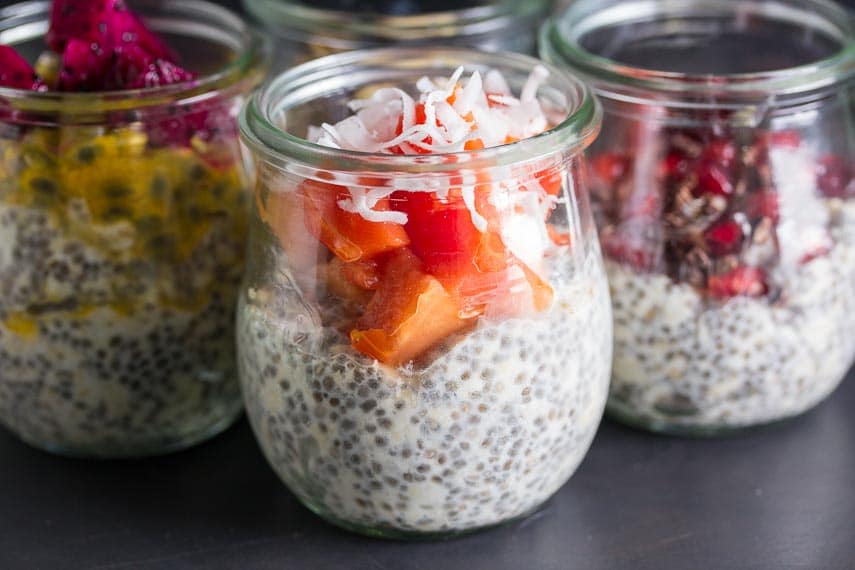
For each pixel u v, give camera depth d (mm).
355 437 349
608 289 375
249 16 496
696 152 379
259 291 360
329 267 344
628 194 385
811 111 379
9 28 415
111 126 369
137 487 397
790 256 380
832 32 406
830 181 384
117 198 373
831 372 398
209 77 379
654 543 375
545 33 410
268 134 344
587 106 351
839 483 392
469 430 348
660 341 389
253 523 385
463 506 359
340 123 352
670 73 375
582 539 377
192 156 380
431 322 339
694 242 380
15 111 366
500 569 368
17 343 383
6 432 419
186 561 373
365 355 344
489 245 338
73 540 380
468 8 459
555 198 351
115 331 381
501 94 366
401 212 337
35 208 373
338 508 366
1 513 388
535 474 362
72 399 388
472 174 332
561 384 354
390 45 441
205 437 412
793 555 369
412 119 348
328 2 461
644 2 425
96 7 384
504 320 344
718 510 384
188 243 382
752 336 385
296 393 353
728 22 424
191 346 390
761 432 411
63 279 376
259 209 357
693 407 397
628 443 408
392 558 372
